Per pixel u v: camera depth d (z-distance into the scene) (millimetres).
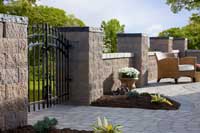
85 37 7977
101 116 6621
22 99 5242
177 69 12289
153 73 13547
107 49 17734
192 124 5973
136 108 7512
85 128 5598
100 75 8523
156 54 12750
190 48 20375
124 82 9836
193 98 8977
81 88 8008
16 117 5109
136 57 11414
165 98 8359
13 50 5031
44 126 4664
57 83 7949
